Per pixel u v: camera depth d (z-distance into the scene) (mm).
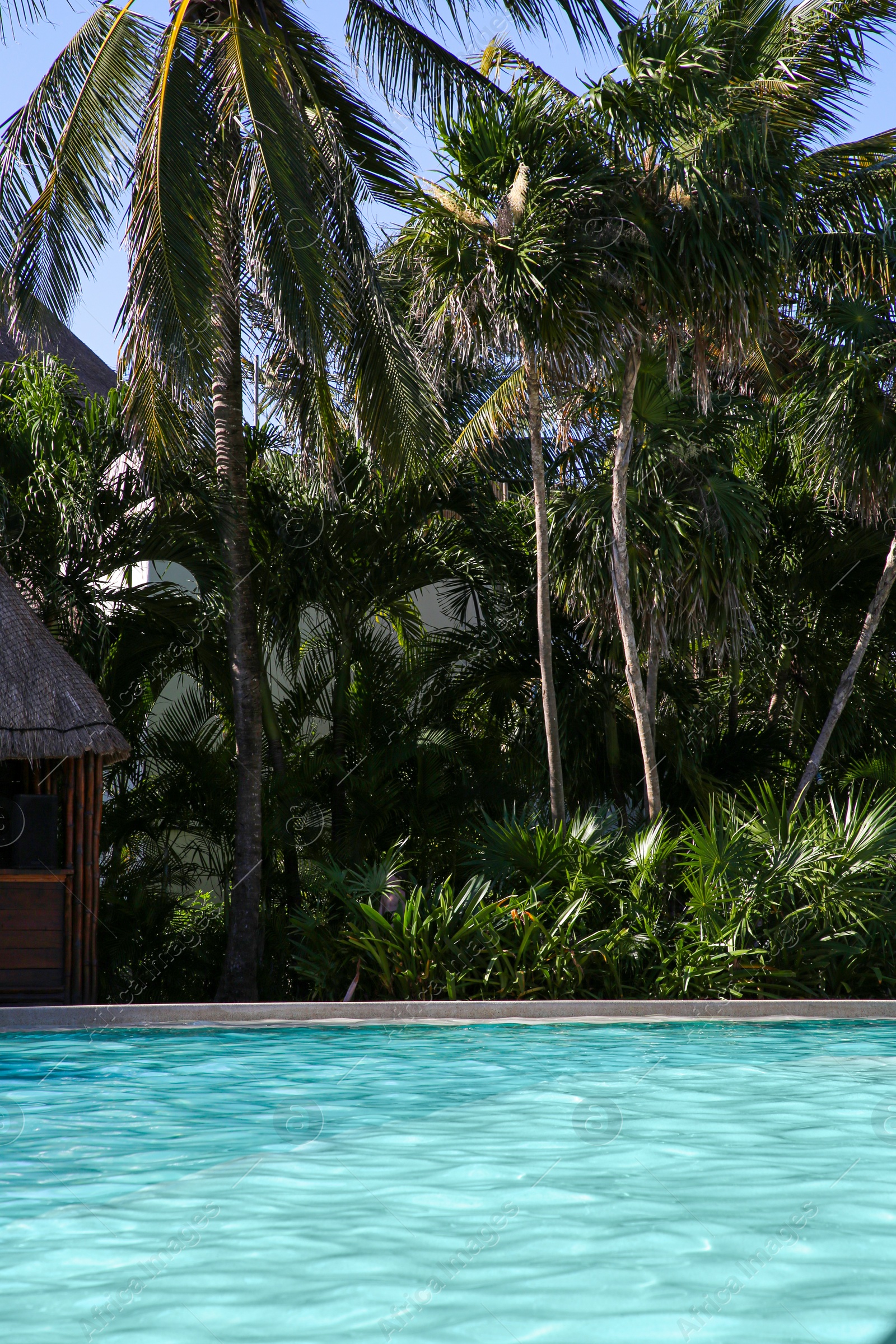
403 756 11719
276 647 12766
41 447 10406
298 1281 3000
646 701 10992
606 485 11188
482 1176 4082
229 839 12367
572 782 12383
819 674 13109
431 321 10344
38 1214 3619
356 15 11438
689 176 9781
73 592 10211
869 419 11055
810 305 11672
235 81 9750
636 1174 4109
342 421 11898
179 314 9266
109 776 12195
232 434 10617
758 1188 3924
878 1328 2670
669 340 10281
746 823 9961
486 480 12695
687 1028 7895
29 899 9227
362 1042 7254
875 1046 7191
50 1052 6898
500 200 10211
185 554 10711
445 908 9305
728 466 11523
